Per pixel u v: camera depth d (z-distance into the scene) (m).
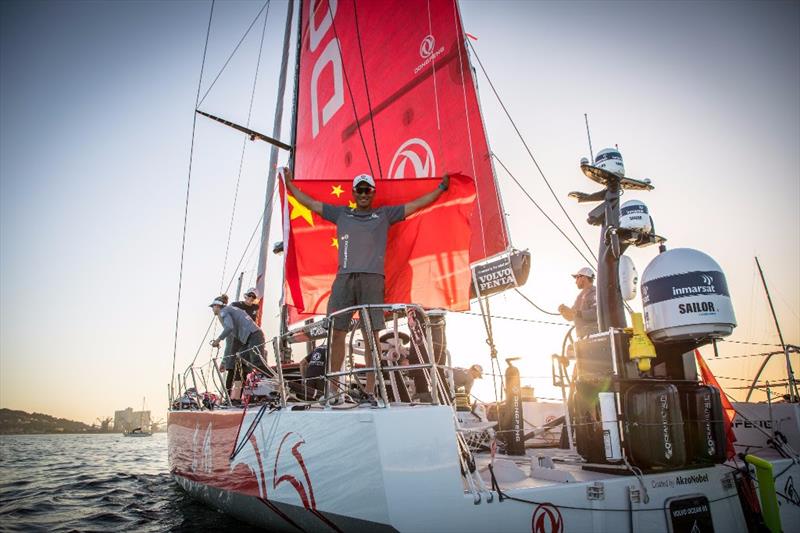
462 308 4.05
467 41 6.06
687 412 3.32
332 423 2.76
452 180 4.17
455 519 2.44
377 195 4.38
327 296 4.34
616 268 3.75
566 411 4.22
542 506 2.67
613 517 2.84
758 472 3.18
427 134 6.50
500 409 4.43
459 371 5.27
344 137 7.64
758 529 3.28
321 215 3.96
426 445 2.50
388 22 7.17
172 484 9.09
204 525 4.96
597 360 3.45
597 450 3.29
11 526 5.41
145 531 4.91
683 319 3.15
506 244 5.50
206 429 5.11
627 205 3.76
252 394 4.81
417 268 4.24
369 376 3.63
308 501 2.93
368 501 2.42
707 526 3.09
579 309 5.06
